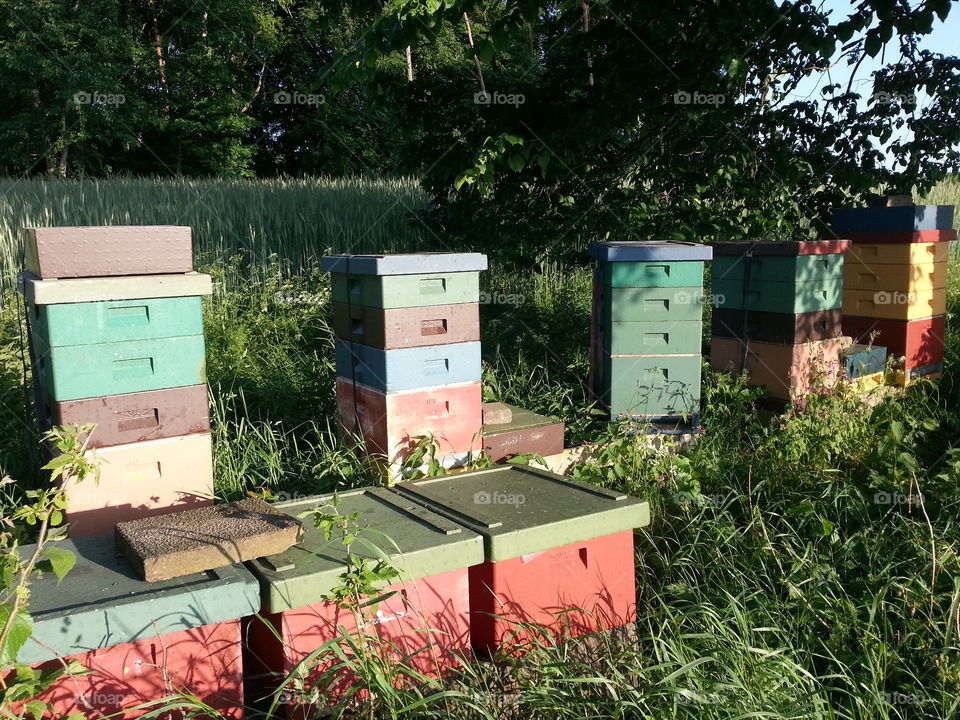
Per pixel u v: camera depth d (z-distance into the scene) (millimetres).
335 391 5645
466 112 7816
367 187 13656
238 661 2561
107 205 11305
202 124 23641
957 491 4367
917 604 3348
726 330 6375
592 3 7715
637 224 7730
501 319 8836
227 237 10930
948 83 7707
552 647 2814
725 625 3188
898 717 2898
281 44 25547
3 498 4211
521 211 8258
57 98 20438
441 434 4609
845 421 5688
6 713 2092
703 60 7043
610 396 5539
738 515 4656
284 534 2713
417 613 2801
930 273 7117
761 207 7691
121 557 2721
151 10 23969
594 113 6902
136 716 2398
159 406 3553
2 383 5426
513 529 2900
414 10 5625
